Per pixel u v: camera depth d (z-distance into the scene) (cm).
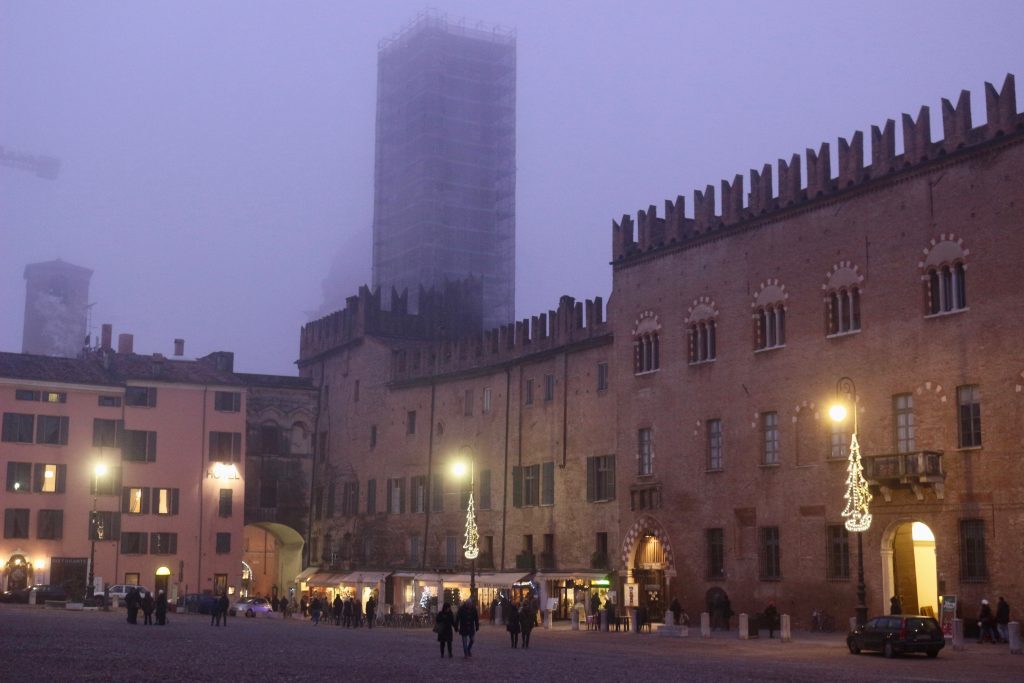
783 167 6956
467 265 15038
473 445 9694
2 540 10325
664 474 7631
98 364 11369
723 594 7062
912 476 5809
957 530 5734
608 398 8306
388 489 10619
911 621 4650
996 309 5688
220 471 11288
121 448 10925
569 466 8612
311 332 12381
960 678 3638
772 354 6912
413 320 11500
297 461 11838
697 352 7488
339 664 4019
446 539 9844
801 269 6775
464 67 15438
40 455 10588
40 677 3178
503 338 9525
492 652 4975
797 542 6619
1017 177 5656
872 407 6250
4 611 8206
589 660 4450
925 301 6044
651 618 7662
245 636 5981
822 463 6506
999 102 5766
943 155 6000
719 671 3875
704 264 7481
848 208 6519
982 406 5700
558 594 8406
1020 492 5484
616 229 8325
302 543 11956
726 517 7112
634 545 7850
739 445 7075
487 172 15412
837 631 6309
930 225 6047
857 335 6384
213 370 11712
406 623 8156
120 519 10788
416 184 15188
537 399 9062
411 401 10506
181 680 3177
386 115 16050
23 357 10981
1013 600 5456
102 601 9700
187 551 11044
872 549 6144
